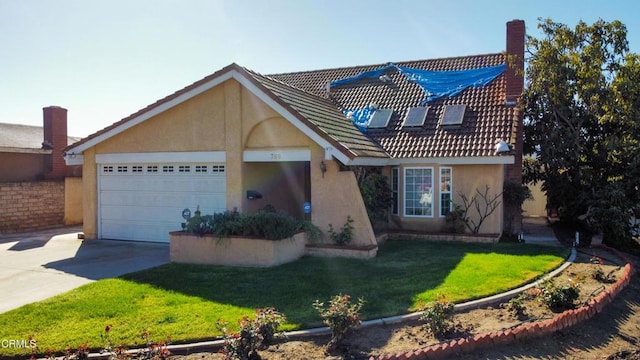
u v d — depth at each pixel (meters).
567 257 12.78
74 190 24.33
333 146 13.09
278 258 12.12
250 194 15.07
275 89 15.19
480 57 21.27
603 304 9.13
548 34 18.12
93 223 17.41
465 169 16.31
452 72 20.08
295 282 10.30
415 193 17.06
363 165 14.54
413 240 15.97
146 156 16.27
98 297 9.48
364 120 18.88
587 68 16.88
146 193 16.58
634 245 16.41
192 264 12.60
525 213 23.94
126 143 16.62
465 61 21.28
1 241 17.47
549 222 20.83
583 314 8.42
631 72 16.81
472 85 19.22
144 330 7.59
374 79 21.94
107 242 16.66
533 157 20.05
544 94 17.78
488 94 18.52
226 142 14.95
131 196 16.83
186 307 8.77
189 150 15.58
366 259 12.65
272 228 12.09
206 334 7.42
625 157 16.44
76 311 8.64
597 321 8.55
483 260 12.19
